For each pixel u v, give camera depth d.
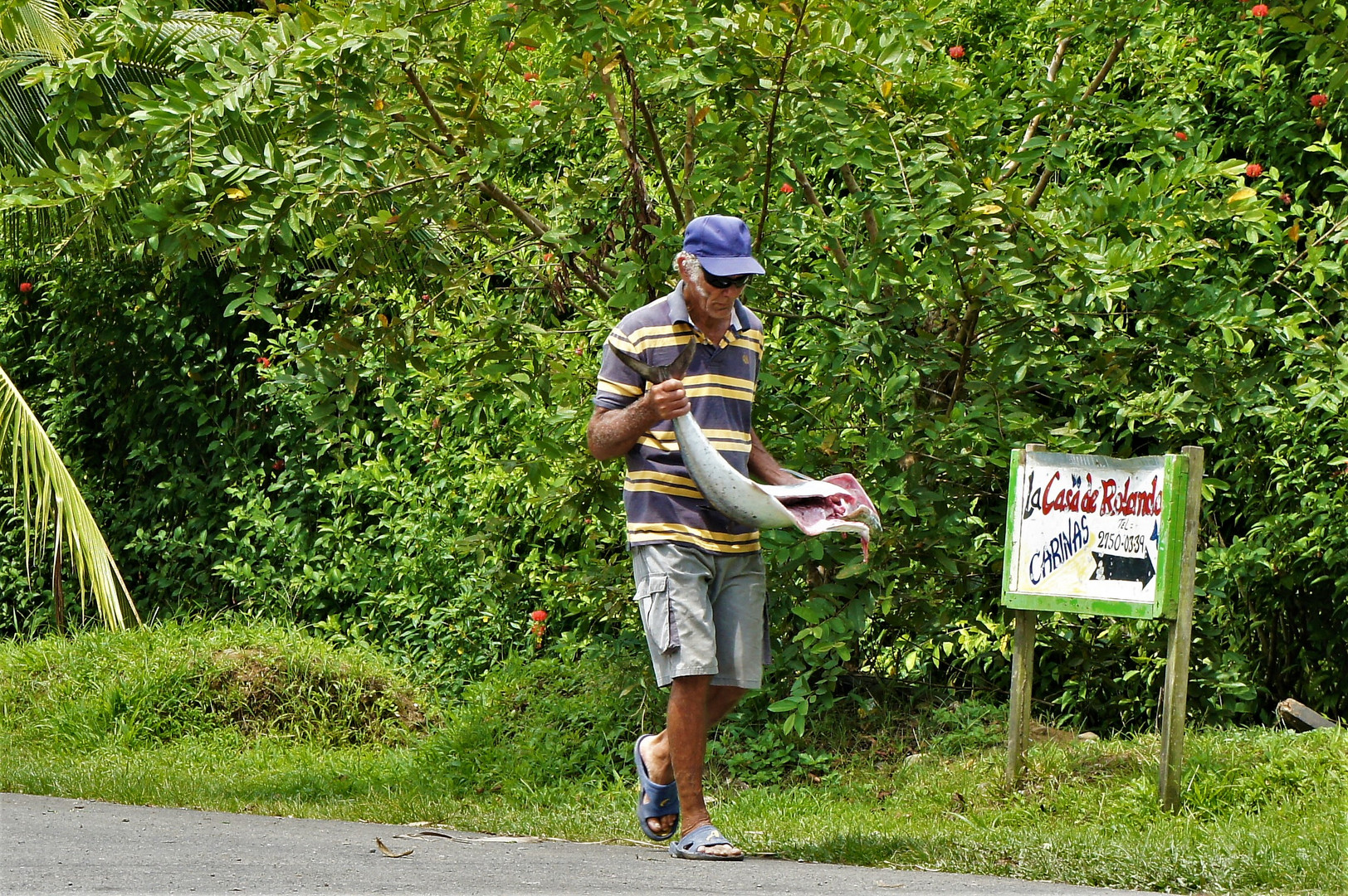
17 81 20.88
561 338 15.76
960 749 15.40
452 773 16.08
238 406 24.73
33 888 8.31
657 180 17.48
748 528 10.18
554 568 19.03
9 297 27.20
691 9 14.19
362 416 23.17
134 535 25.61
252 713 19.47
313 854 10.02
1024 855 9.92
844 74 14.08
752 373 10.40
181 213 13.55
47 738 18.66
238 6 28.14
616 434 9.73
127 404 25.53
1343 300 15.22
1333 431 15.91
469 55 14.69
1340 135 17.75
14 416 21.27
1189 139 15.48
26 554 24.11
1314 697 17.03
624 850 10.63
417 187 14.22
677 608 9.86
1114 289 13.12
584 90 14.85
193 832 11.20
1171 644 12.14
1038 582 12.88
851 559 13.84
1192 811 12.09
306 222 13.48
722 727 16.30
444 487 21.27
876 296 13.86
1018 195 13.27
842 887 8.66
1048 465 12.90
